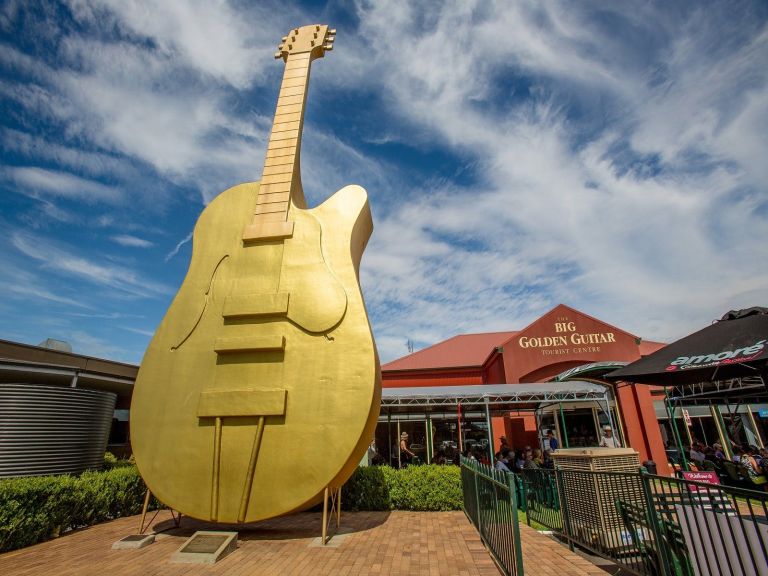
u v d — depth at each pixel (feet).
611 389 54.39
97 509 26.81
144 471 22.66
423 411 59.72
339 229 26.23
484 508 21.40
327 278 24.81
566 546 22.77
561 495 23.85
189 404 23.26
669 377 29.25
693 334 23.53
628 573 17.99
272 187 28.14
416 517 28.94
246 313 24.38
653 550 16.71
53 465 28.45
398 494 31.89
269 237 26.35
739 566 12.16
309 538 22.71
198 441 22.44
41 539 22.77
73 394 30.37
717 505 13.42
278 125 30.48
